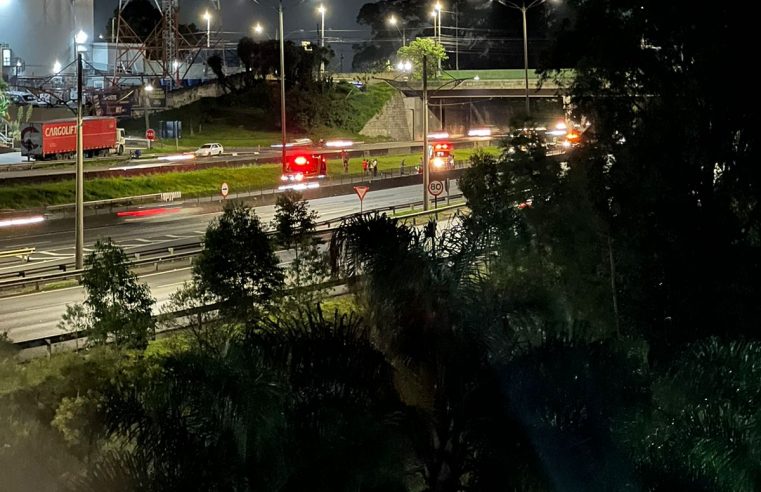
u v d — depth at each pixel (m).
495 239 13.18
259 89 106.38
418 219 49.09
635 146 21.95
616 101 22.83
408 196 67.25
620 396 10.73
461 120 123.06
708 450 10.62
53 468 10.07
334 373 9.97
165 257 40.22
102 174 64.56
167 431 9.49
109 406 9.98
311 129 104.69
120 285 19.16
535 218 21.39
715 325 19.72
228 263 19.69
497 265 12.97
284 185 64.75
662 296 20.22
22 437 10.44
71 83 100.62
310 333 10.39
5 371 13.89
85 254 45.53
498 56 131.12
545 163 22.94
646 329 18.81
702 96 22.73
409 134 114.75
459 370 10.47
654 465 10.44
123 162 74.06
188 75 123.62
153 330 19.70
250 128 101.69
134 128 100.38
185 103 105.44
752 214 23.70
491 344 10.85
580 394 10.52
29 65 105.19
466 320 10.78
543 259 20.11
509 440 10.11
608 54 22.77
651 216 21.38
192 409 9.60
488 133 105.06
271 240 21.86
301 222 23.78
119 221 56.38
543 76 25.52
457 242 12.01
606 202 21.17
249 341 10.31
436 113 120.25
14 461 9.87
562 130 43.25
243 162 74.12
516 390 10.35
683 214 21.41
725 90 22.72
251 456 9.24
